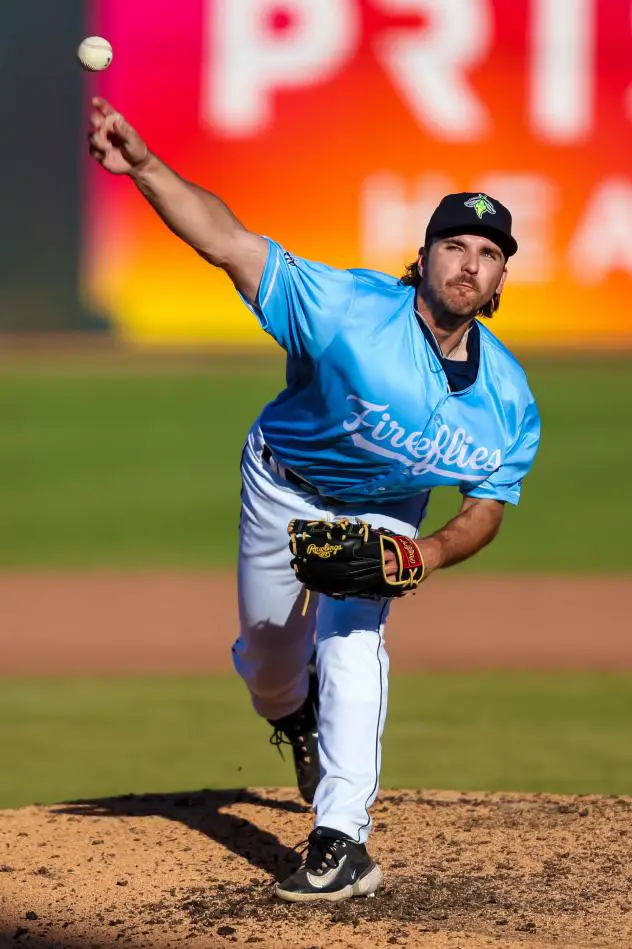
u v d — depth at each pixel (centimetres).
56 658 2895
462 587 3809
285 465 1319
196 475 5741
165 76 8481
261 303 1193
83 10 8900
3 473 5769
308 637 1464
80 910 1245
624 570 4084
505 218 1180
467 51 8469
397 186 8512
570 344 8831
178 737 2247
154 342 9181
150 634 3145
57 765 2056
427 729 2292
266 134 8481
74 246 9288
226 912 1233
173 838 1486
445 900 1266
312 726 1561
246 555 1398
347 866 1254
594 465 5944
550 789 1889
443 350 1229
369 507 1338
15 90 9162
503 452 1279
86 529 4697
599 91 8525
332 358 1199
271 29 8431
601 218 8662
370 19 8419
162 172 1130
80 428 6862
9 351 9275
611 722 2338
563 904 1255
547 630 3212
